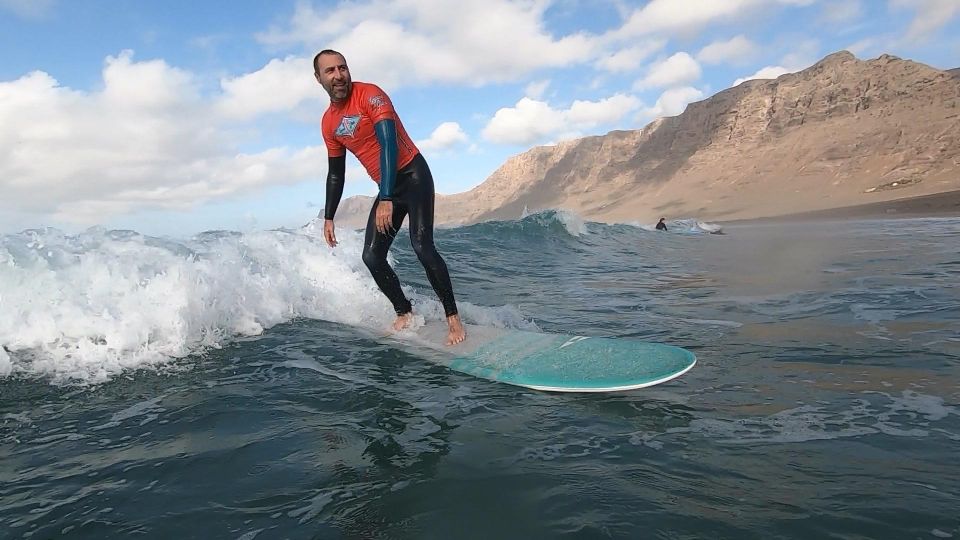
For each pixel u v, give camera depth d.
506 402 3.03
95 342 3.75
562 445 2.45
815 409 2.81
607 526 1.81
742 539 1.73
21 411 2.88
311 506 1.97
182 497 2.04
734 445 2.42
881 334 4.27
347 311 5.14
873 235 17.89
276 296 5.02
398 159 4.15
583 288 7.57
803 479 2.10
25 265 3.90
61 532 1.84
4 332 3.66
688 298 6.46
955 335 4.15
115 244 4.87
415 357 3.90
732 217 112.56
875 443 2.39
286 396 3.10
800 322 4.83
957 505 1.89
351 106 4.05
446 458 2.33
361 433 2.60
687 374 3.45
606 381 3.23
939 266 8.25
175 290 4.19
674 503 1.95
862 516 1.84
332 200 4.60
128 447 2.47
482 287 7.71
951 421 2.60
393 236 4.42
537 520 1.86
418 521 1.86
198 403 2.99
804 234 21.61
